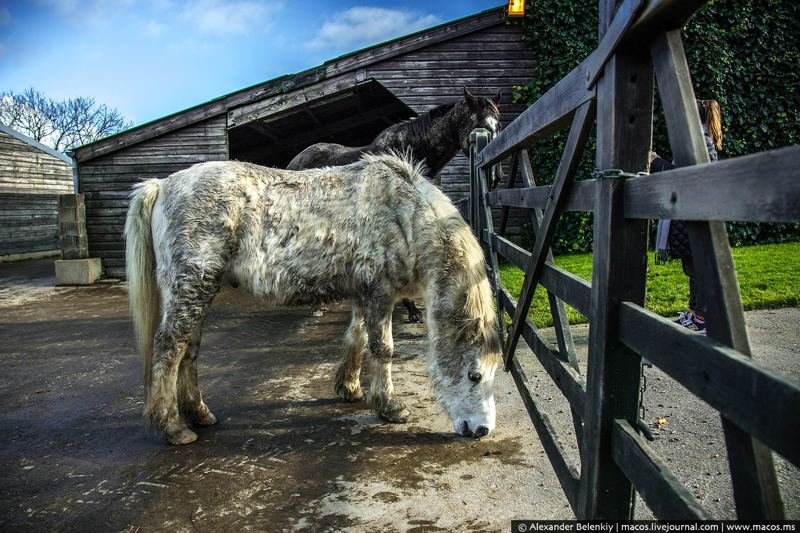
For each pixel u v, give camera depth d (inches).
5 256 685.3
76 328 259.1
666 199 46.0
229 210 121.3
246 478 102.1
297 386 157.6
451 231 118.4
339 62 387.5
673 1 42.1
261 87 391.2
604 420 57.7
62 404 149.9
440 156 247.9
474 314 112.1
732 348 39.0
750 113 362.9
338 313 265.6
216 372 175.0
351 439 118.3
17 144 709.9
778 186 30.8
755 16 357.1
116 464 110.5
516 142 111.3
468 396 111.4
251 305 298.0
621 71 55.0
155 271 127.8
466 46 391.2
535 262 93.0
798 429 28.8
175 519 88.9
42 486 102.0
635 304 55.8
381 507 89.7
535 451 107.3
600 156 59.4
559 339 96.9
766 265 245.6
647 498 47.5
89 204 420.5
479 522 83.9
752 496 36.7
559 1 380.8
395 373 162.1
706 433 104.8
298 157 280.1
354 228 124.1
